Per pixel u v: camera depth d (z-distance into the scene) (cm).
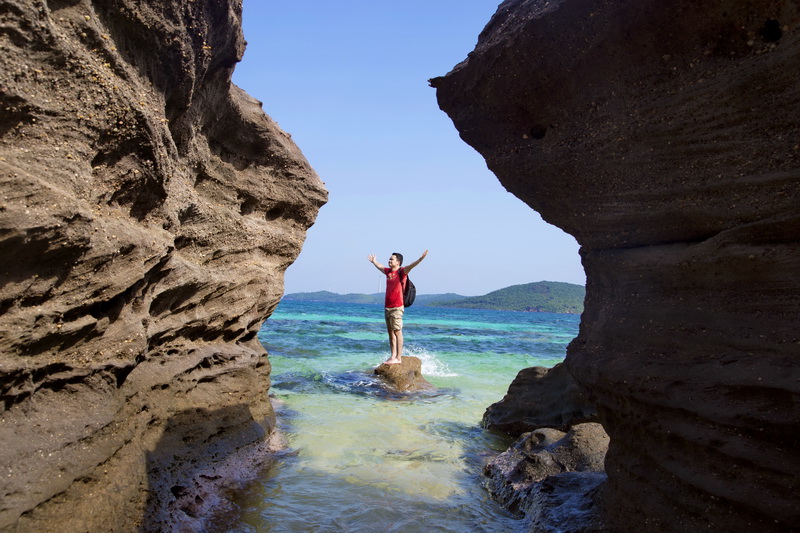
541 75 388
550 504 406
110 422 349
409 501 455
